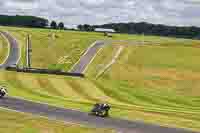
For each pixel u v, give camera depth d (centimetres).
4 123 6500
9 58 18688
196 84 13012
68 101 9300
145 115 8038
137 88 12650
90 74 15050
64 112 7681
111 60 16900
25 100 8862
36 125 6462
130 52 17988
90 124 6681
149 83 13300
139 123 7062
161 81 13500
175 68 15150
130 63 16188
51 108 8050
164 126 6969
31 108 7900
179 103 10712
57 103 8775
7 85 11538
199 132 6700
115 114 7862
